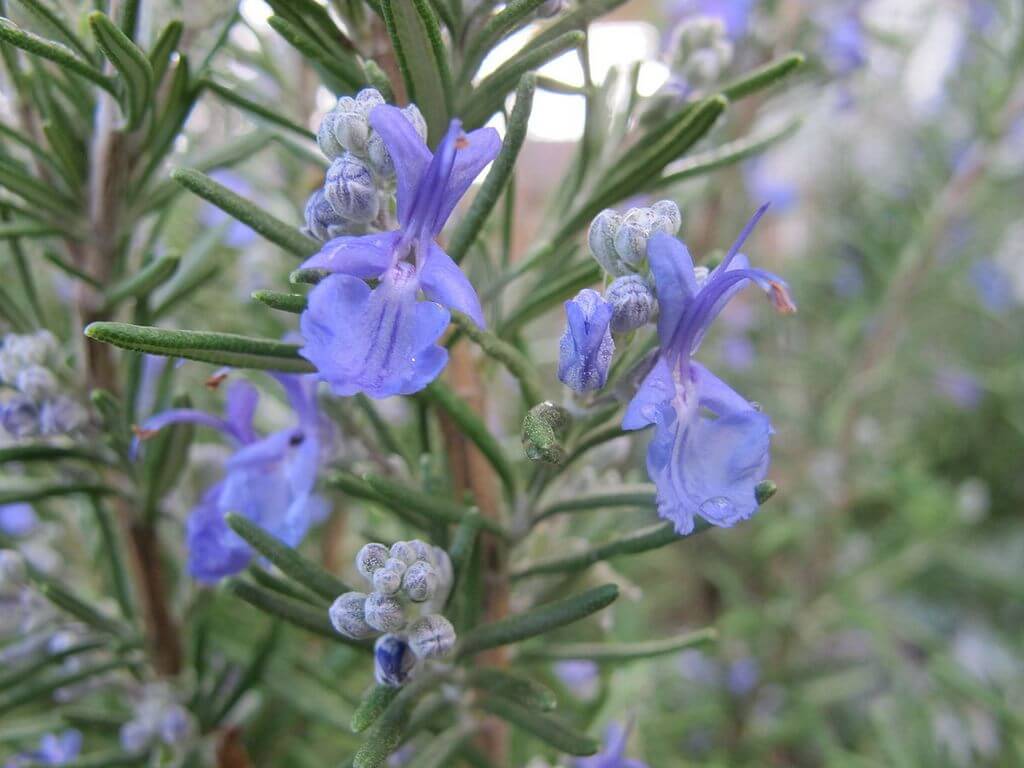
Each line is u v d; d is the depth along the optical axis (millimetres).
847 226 171
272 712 94
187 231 112
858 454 161
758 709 161
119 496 77
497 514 72
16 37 56
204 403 107
